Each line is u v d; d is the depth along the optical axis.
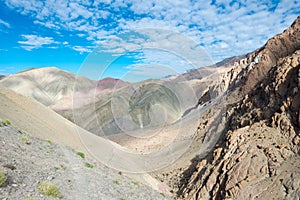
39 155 11.98
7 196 6.39
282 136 21.80
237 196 18.11
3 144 10.96
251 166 19.72
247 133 24.27
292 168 17.73
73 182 9.69
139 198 12.49
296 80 24.17
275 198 16.25
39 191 7.35
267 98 28.80
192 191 23.48
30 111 28.81
